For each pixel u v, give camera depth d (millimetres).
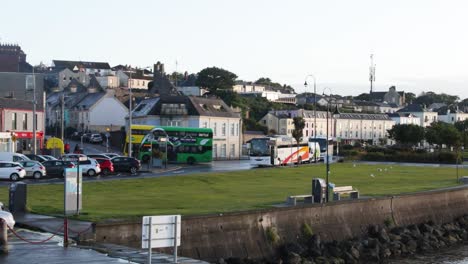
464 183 64125
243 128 140375
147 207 37531
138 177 58062
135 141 82688
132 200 41500
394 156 109812
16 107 83250
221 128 108125
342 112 190375
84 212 33500
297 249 37281
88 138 117000
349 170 80812
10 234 27094
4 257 22453
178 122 102688
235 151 111438
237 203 41031
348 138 182875
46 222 30047
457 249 47250
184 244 31672
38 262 21688
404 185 60719
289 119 162750
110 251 24391
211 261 32844
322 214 41188
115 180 53281
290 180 62281
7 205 36562
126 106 135875
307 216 39938
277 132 161125
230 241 34344
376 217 46344
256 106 177500
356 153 113375
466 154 135000
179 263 22047
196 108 103688
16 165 54562
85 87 170375
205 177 60781
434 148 158750
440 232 50625
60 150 83938
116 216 32125
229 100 166125
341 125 180500
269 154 84500
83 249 24422
